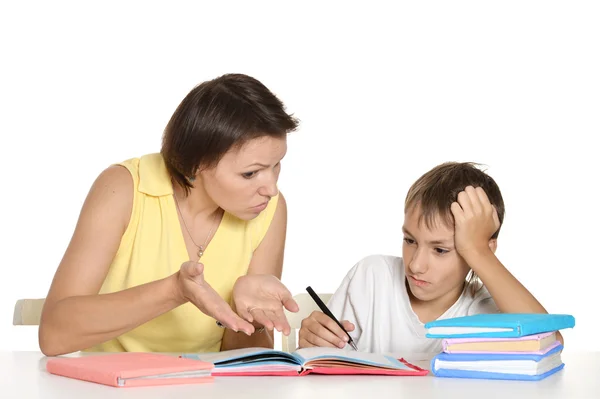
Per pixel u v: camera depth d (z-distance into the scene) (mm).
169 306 1351
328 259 3604
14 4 3643
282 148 1456
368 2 3611
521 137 3459
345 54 3631
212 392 1091
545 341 1260
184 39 3711
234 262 1707
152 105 3701
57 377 1232
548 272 3432
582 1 3400
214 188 1476
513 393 1101
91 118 3674
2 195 3588
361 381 1194
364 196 3596
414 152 3570
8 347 3494
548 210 3436
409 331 1882
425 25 3568
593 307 3387
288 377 1229
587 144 3400
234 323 1230
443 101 3543
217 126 1404
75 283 1485
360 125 3604
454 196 1705
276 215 1768
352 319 1952
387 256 1995
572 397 1073
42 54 3660
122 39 3699
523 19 3461
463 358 1236
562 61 3424
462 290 1869
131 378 1136
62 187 3639
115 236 1555
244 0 3703
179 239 1647
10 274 3559
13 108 3627
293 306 1389
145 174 1623
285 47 3678
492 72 3492
